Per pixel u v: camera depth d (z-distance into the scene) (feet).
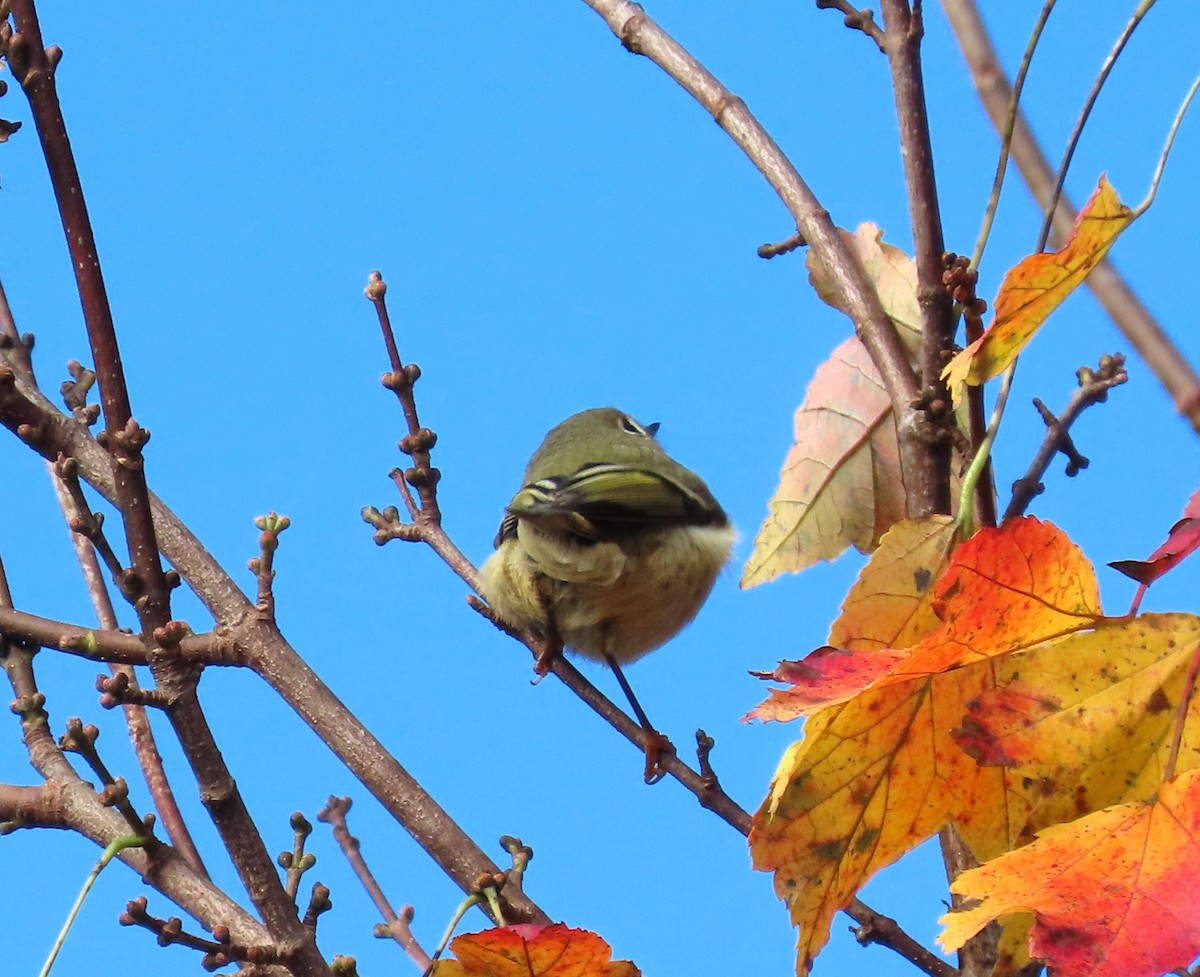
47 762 20.26
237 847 15.93
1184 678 10.89
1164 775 10.86
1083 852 9.21
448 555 24.52
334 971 15.88
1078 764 10.90
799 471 19.83
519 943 11.11
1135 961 8.63
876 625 13.20
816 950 11.96
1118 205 11.12
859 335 19.53
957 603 10.28
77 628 19.86
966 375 11.97
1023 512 19.85
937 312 17.11
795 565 19.60
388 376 24.73
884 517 19.69
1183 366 14.43
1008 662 11.18
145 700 16.05
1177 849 9.08
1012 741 10.98
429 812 18.22
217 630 19.70
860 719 11.64
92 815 19.63
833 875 11.96
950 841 15.38
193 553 20.43
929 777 11.83
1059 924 8.84
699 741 19.92
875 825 11.93
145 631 16.31
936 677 11.48
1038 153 16.06
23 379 22.77
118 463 16.56
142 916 15.51
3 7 16.48
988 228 14.98
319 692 19.13
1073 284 11.51
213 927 18.34
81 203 16.81
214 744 16.16
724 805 19.53
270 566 19.97
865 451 19.70
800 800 11.92
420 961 20.79
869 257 20.56
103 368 16.81
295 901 16.98
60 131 16.63
